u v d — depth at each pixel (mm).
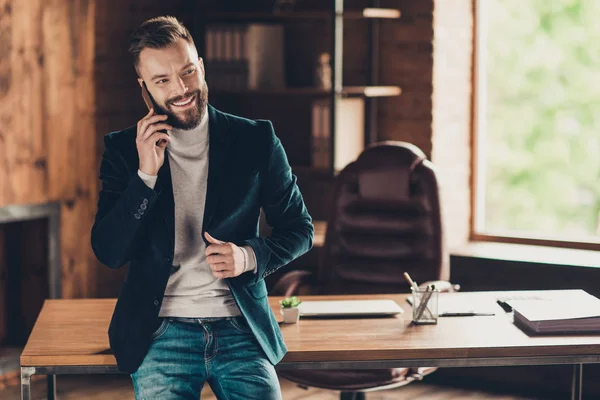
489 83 4965
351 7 4914
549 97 4816
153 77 2178
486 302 2988
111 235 2223
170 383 2242
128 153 2326
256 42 4809
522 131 4895
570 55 4750
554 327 2566
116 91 4906
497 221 4992
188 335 2271
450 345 2455
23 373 2369
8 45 4289
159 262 2258
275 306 2971
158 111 2234
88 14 4691
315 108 4734
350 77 4965
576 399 2793
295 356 2408
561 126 4797
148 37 2168
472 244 4867
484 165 5008
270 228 4785
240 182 2312
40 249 4656
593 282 4094
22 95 4383
